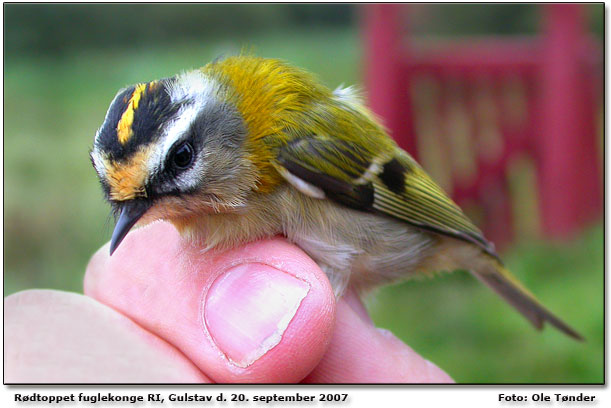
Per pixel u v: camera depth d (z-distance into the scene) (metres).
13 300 0.21
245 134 0.21
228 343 0.20
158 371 0.20
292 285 0.21
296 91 0.21
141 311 0.21
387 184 0.22
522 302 0.26
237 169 0.20
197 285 0.21
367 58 0.41
